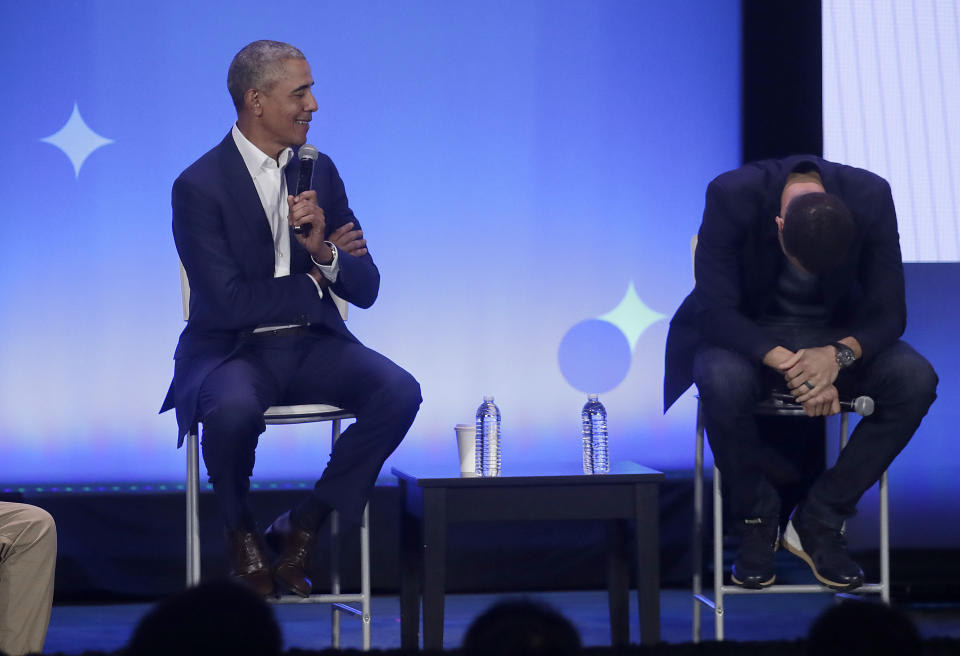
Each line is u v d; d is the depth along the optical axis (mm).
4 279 13398
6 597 8398
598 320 14258
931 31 14180
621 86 14305
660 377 14328
